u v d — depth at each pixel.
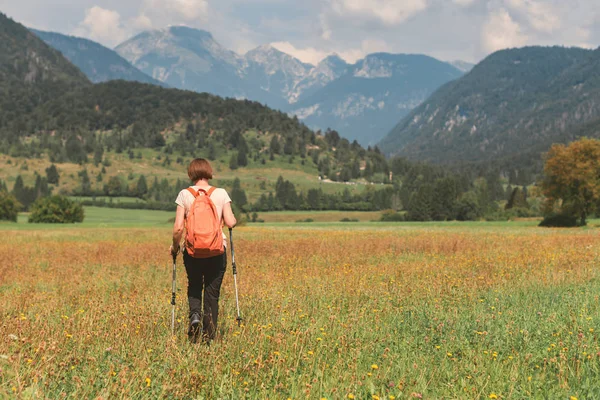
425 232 44.66
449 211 133.25
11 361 4.56
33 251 21.80
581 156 64.12
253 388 4.58
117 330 6.20
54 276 13.09
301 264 14.59
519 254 16.84
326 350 5.64
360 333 6.46
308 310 7.83
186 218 6.20
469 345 5.97
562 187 65.88
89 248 23.52
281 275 11.70
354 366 5.08
